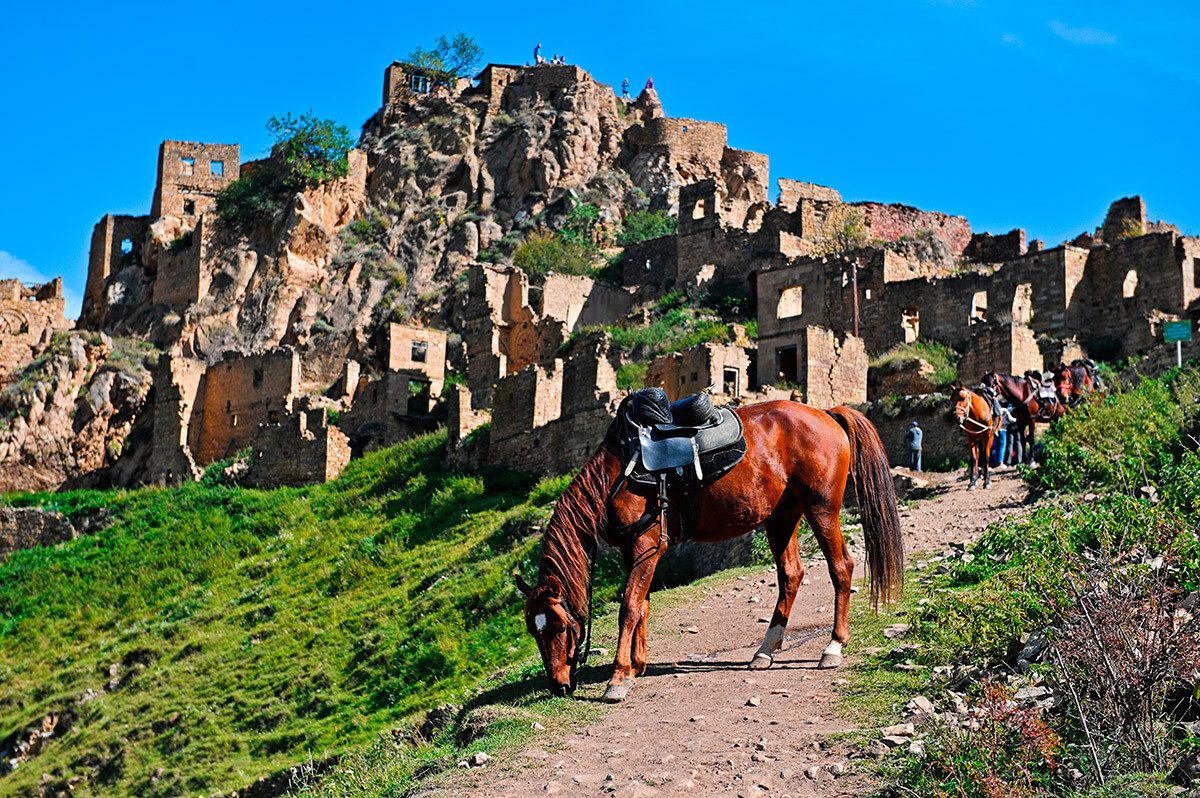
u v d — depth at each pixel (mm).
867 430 11969
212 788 22500
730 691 10734
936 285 48375
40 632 38219
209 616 34125
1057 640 9289
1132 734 8117
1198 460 14375
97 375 66000
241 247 77875
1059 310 46562
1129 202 61125
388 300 72312
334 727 23562
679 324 56688
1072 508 15594
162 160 86938
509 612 25094
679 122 84875
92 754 26547
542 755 9531
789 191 82125
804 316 52312
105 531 46625
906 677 10391
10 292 73875
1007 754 8227
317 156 80562
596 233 76062
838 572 11406
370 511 39875
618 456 11172
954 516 19656
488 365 56469
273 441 48688
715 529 11266
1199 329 42562
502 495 36281
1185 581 10594
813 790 8250
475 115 87312
